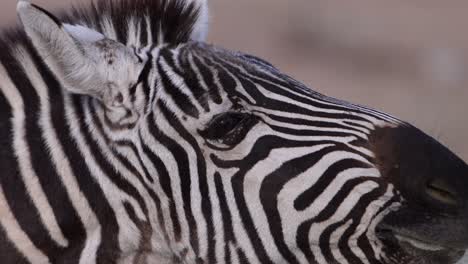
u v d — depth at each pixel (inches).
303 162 677.9
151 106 687.1
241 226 687.7
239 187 682.8
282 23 3518.7
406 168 669.9
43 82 693.9
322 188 676.7
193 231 693.3
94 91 673.6
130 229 695.7
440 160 672.4
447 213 667.4
